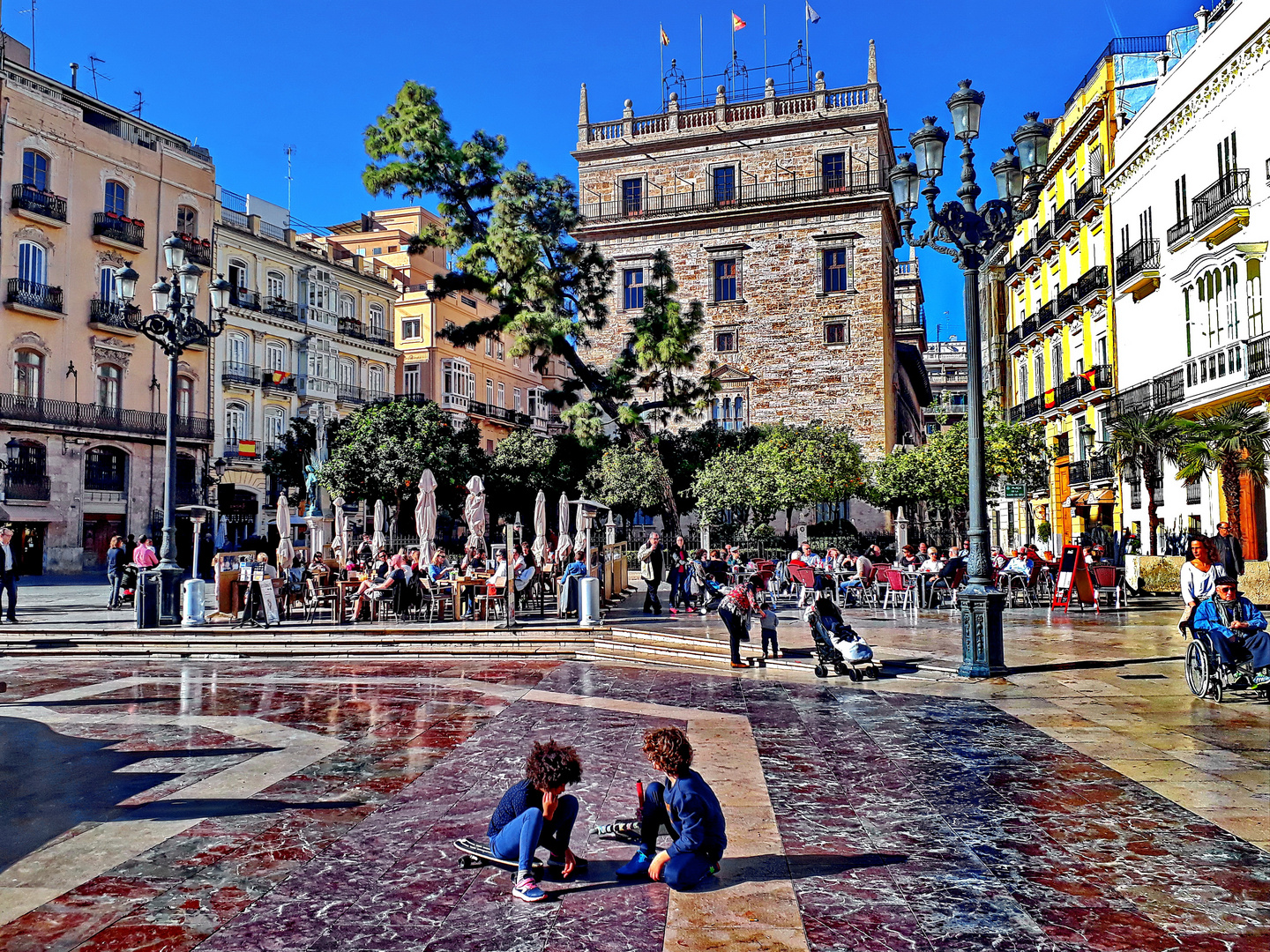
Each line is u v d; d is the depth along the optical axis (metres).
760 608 12.27
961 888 4.52
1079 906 4.28
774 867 4.82
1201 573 9.76
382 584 16.38
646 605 18.23
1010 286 42.84
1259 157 22.03
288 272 48.34
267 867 4.86
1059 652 12.40
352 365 52.62
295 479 40.47
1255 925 4.07
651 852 4.74
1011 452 34.53
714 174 45.09
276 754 7.39
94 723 8.68
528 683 11.04
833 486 34.59
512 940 3.97
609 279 33.88
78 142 38.47
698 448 37.81
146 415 40.34
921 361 59.25
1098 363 32.03
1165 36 30.66
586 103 47.03
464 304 60.41
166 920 4.18
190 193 43.28
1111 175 30.28
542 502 22.08
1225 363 23.06
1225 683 9.23
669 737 4.70
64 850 5.13
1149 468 23.17
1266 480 19.70
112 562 20.20
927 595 19.69
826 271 43.56
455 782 6.55
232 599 16.72
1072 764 6.84
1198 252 24.97
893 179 11.52
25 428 35.75
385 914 4.25
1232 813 5.64
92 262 39.03
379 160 32.34
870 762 7.01
